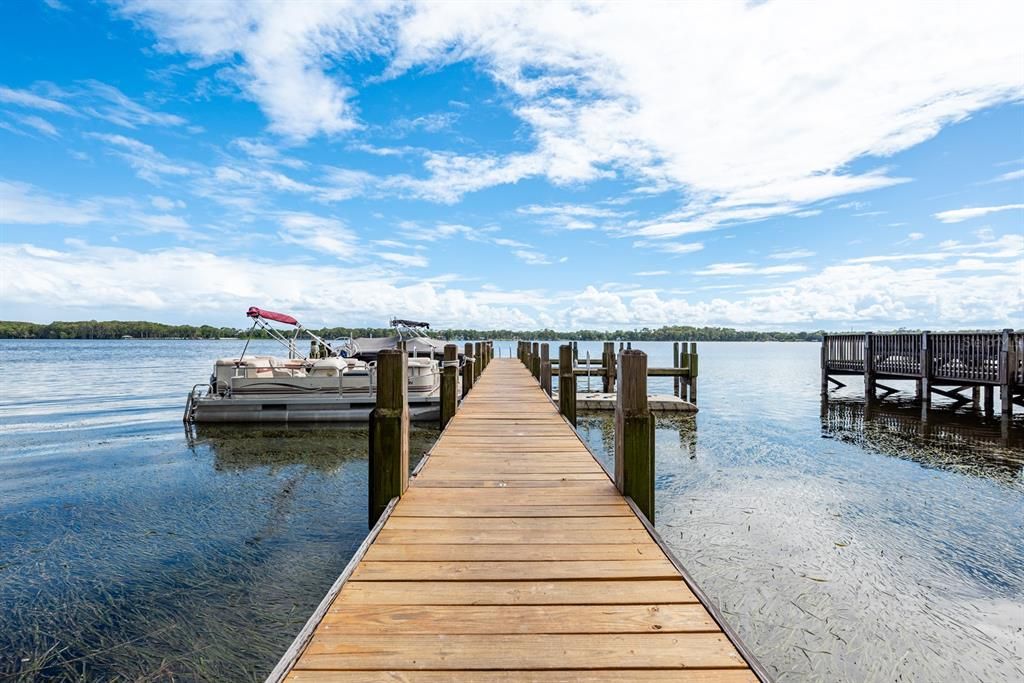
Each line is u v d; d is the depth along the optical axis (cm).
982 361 1247
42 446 1073
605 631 193
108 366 4081
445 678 165
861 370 1709
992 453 945
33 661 361
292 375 1307
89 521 629
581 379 2919
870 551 512
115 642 383
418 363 1340
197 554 531
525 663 173
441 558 254
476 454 484
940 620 394
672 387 2561
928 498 677
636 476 347
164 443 1098
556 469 427
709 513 617
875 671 335
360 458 962
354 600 213
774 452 955
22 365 4181
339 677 165
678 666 173
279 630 399
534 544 273
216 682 341
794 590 436
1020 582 453
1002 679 329
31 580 477
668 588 228
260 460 948
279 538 573
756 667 169
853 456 923
